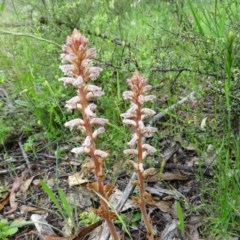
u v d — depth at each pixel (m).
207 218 0.48
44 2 0.92
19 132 0.72
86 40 0.34
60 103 0.72
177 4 0.83
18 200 0.59
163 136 0.64
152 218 0.52
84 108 0.36
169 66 0.71
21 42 0.89
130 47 0.77
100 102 0.71
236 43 0.60
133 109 0.38
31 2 0.95
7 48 0.94
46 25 0.89
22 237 0.53
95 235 0.51
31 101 0.74
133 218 0.52
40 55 0.85
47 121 0.71
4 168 0.66
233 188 0.51
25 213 0.56
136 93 0.37
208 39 0.66
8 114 0.75
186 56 0.69
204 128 0.61
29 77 0.72
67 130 0.70
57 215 0.55
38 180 0.62
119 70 0.71
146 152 0.40
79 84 0.34
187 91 0.73
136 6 1.04
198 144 0.60
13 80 0.83
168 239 0.50
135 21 0.97
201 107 0.65
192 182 0.58
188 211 0.53
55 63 0.81
